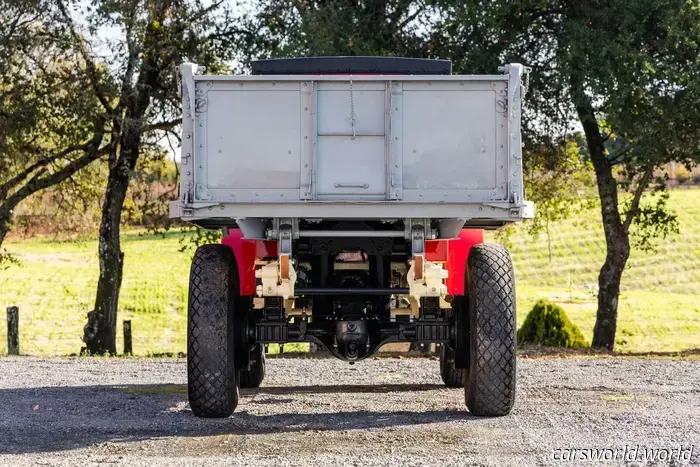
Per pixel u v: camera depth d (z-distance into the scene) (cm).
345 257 837
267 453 655
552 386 1043
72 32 1992
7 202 2155
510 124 734
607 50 1812
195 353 768
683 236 5559
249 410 866
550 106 2053
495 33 1909
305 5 1956
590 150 2275
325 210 736
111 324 2161
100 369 1347
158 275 4825
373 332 830
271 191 734
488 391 777
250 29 2098
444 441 694
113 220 2161
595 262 5247
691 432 725
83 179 2353
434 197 736
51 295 4272
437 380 1162
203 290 771
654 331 3450
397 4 1948
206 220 834
